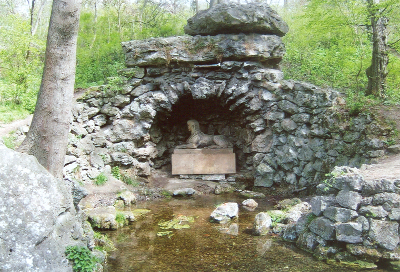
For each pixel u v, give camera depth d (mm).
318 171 13281
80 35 22828
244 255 7816
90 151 13953
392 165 9281
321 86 15648
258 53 14688
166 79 15367
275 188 14617
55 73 7266
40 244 5594
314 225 7875
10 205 5484
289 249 8086
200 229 9766
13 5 34562
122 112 15156
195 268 7207
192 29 15383
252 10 14477
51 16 7250
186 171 15781
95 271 6352
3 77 18297
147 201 13281
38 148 7262
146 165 15555
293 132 14227
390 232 6820
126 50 15273
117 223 10000
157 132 16594
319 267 7059
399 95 13961
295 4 27094
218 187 14617
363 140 11867
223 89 15156
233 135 17078
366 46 16594
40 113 7285
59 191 6164
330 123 12922
